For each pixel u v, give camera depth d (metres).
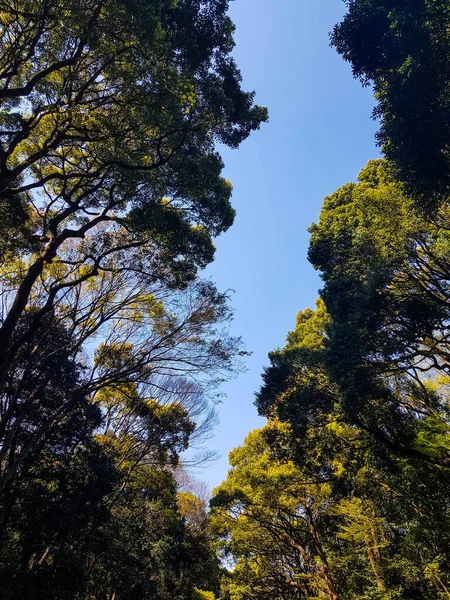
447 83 7.43
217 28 10.17
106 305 13.45
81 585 11.81
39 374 11.88
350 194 14.95
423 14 7.39
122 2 6.93
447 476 11.35
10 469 9.30
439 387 14.61
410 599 13.86
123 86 8.44
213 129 11.30
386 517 15.56
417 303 9.80
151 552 21.02
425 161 7.88
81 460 12.32
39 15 7.14
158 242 11.90
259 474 17.61
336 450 13.67
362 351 10.09
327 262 14.33
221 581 28.89
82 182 11.71
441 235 10.73
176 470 21.12
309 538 20.55
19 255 11.27
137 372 13.59
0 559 9.94
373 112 8.48
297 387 13.40
